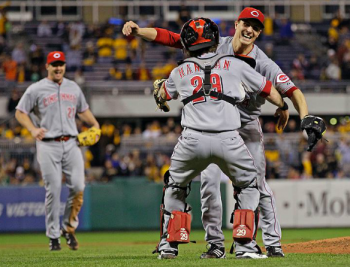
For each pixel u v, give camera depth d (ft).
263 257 64.80
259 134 68.39
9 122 230.27
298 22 315.17
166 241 65.21
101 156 232.73
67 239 103.76
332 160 204.85
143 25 295.69
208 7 320.09
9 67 257.75
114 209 176.45
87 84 249.34
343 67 275.39
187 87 59.98
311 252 75.20
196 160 60.03
